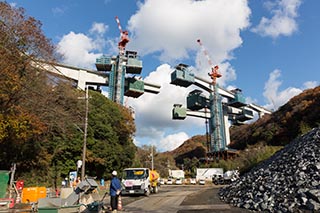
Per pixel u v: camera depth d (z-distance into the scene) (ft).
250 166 156.04
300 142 63.77
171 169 327.88
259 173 58.29
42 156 100.58
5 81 65.31
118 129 146.51
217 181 188.24
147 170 75.92
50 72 93.56
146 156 288.71
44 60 86.17
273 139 269.44
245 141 346.13
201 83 386.11
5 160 88.33
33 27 77.10
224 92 409.90
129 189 70.18
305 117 229.86
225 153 335.06
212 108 389.80
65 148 109.60
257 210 37.70
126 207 46.83
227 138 385.09
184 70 370.94
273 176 49.14
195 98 405.80
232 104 414.41
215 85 395.14
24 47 76.43
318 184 36.55
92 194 40.01
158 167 307.99
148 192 74.18
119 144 145.07
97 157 121.08
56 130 105.19
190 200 58.39
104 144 125.49
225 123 393.91
